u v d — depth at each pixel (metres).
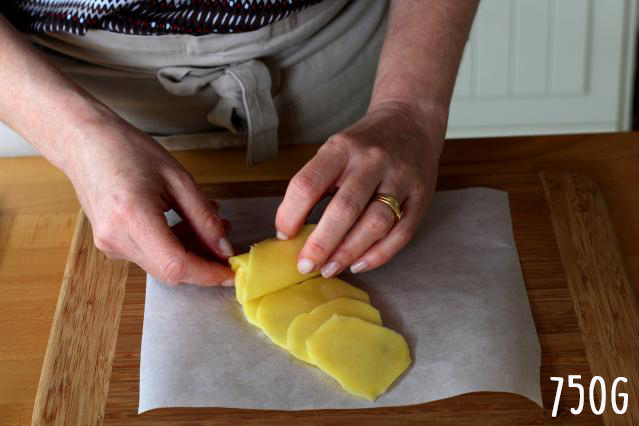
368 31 0.86
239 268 0.69
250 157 0.81
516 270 0.72
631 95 1.46
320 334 0.65
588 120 1.49
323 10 0.80
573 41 1.41
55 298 0.71
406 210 0.70
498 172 0.82
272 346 0.66
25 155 0.89
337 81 0.86
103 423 0.62
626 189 0.80
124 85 0.81
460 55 0.78
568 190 0.79
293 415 0.61
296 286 0.69
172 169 0.68
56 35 0.78
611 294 0.70
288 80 0.83
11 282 0.73
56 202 0.80
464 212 0.77
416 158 0.71
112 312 0.69
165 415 0.61
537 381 0.63
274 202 0.79
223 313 0.68
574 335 0.67
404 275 0.71
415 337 0.66
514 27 1.39
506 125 1.50
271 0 0.76
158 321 0.68
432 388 0.62
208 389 0.63
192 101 0.82
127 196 0.65
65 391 0.64
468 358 0.64
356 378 0.63
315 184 0.67
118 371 0.65
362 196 0.67
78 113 0.69
